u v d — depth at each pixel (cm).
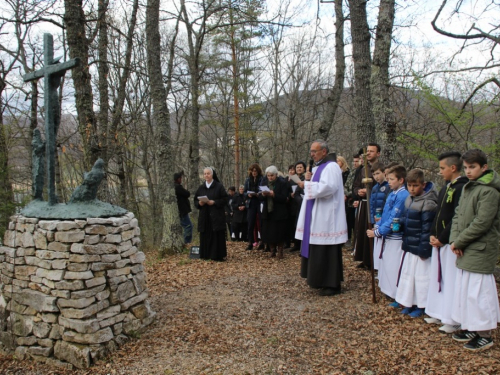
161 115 763
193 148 1262
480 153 333
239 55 1767
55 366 339
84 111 674
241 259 707
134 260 392
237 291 521
